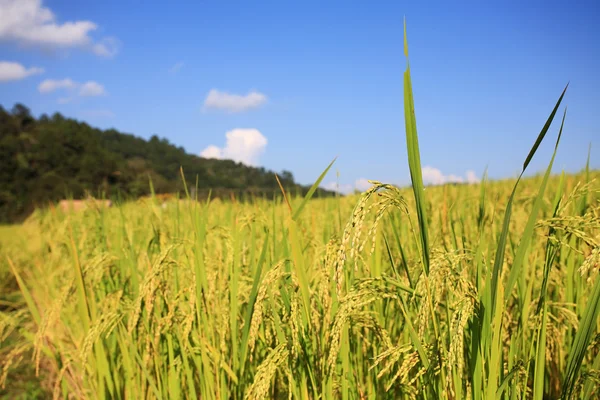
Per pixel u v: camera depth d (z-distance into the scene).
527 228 1.48
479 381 1.60
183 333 2.48
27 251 7.50
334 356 1.73
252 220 2.80
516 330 2.11
